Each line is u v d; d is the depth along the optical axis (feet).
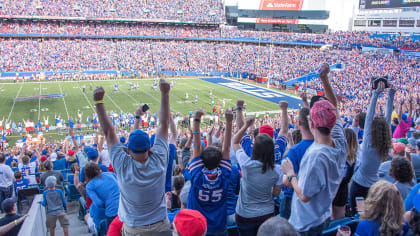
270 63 191.21
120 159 11.16
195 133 14.49
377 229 11.83
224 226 14.35
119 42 222.48
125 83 177.99
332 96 14.35
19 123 97.76
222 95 155.84
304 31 257.34
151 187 11.34
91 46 213.05
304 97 18.95
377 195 11.83
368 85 140.36
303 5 248.73
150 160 11.36
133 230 11.71
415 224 12.66
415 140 25.31
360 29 244.22
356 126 23.77
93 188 18.04
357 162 19.80
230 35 243.81
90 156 24.14
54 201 24.82
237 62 220.43
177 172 24.18
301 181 12.09
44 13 212.23
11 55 189.37
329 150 11.97
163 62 214.90
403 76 144.66
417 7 195.00
